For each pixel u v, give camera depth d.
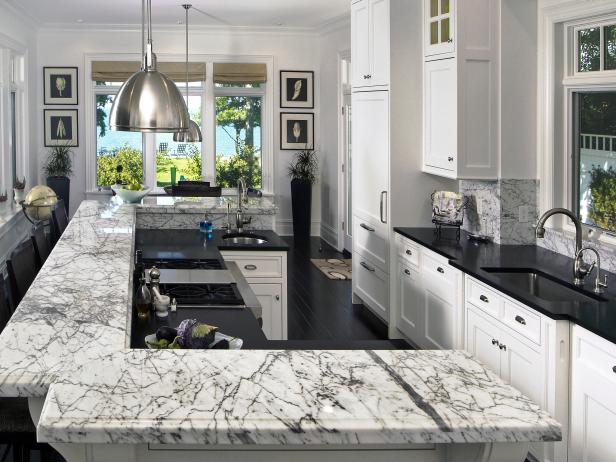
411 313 6.20
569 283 4.46
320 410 1.83
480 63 5.66
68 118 11.73
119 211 6.34
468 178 5.71
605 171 4.98
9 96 9.77
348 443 1.75
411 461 1.96
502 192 5.69
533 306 3.94
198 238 6.39
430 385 2.00
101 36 11.69
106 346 2.47
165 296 3.90
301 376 2.04
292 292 8.53
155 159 12.02
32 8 9.95
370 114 7.02
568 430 3.82
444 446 1.96
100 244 4.56
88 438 1.71
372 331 6.97
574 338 3.72
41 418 1.76
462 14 5.61
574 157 5.35
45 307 2.98
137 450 1.87
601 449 3.52
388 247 6.64
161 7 9.81
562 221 5.47
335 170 11.32
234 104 12.19
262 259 6.00
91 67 11.70
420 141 6.55
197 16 10.58
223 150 12.23
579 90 5.23
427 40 6.34
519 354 4.21
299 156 12.05
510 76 5.61
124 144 11.94
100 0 9.33
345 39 10.66
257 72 11.96
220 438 1.72
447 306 5.36
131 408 1.81
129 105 3.56
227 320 3.85
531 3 5.56
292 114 12.18
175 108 3.61
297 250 11.20
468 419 1.80
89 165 11.82
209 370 2.07
